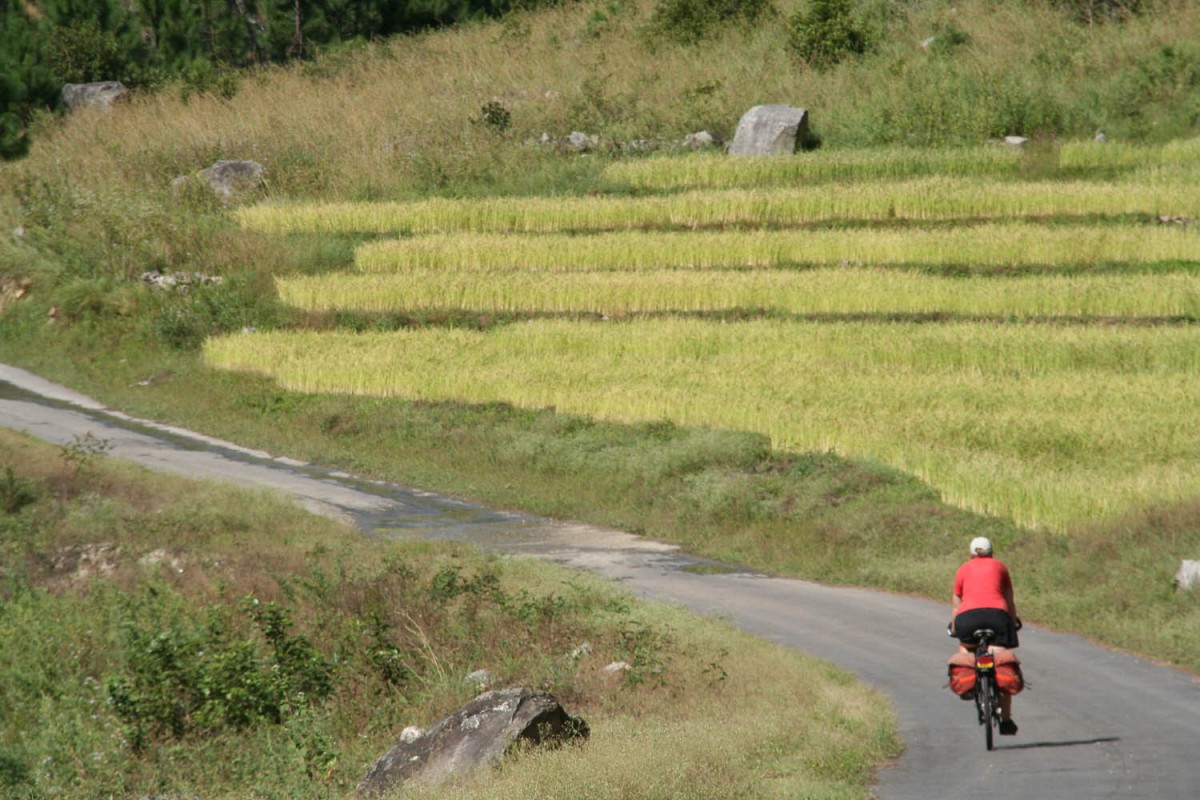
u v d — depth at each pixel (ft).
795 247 216.33
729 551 117.50
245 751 66.44
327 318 211.20
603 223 244.83
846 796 48.75
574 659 76.28
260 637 84.17
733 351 176.24
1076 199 224.94
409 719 70.33
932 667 77.56
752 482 130.52
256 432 172.55
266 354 189.98
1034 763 55.06
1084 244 202.80
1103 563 97.50
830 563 110.11
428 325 206.90
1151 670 76.23
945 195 231.71
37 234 253.85
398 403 171.83
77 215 255.29
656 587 103.14
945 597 98.84
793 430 135.95
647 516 130.31
